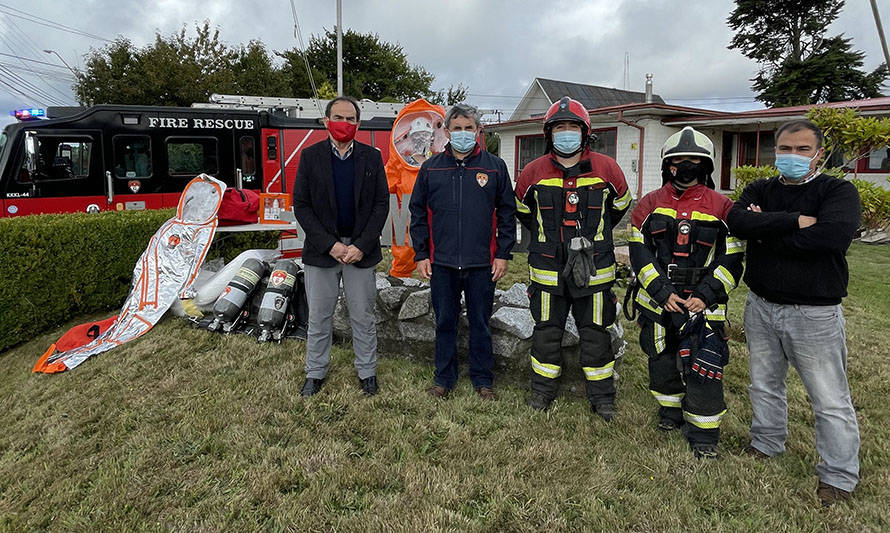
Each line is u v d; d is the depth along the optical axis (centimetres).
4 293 511
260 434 326
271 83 2667
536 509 261
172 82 2197
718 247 303
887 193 821
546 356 349
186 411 355
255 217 571
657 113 1534
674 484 283
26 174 825
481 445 315
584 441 323
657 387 326
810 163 262
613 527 252
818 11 2756
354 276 371
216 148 952
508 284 727
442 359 375
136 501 273
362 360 381
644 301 321
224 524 254
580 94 2809
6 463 324
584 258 328
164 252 533
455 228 352
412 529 247
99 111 870
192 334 478
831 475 272
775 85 2791
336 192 366
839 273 264
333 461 300
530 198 347
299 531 250
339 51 1497
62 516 269
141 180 905
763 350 297
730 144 1683
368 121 1008
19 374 457
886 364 447
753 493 276
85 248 586
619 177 334
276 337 463
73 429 346
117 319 516
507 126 1877
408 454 306
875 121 767
